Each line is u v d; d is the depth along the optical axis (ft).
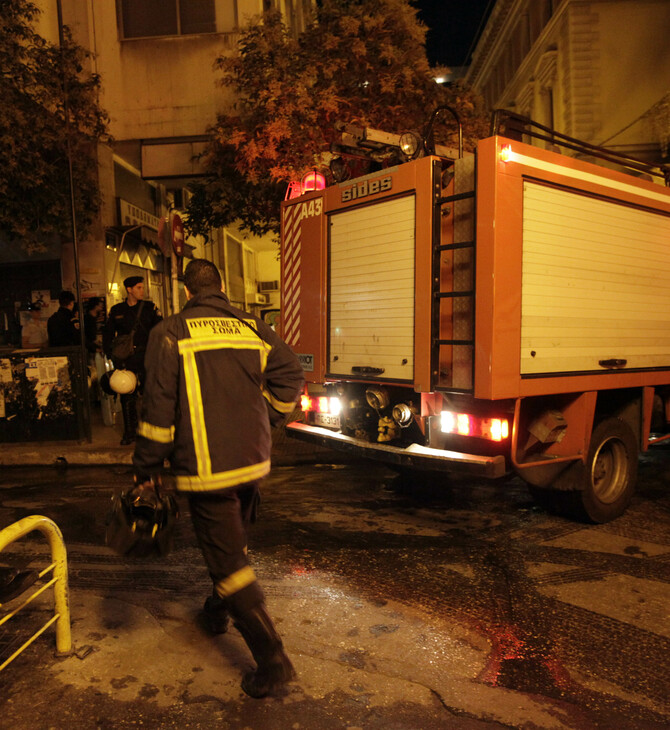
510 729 8.07
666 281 18.57
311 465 23.36
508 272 13.50
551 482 15.24
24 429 26.32
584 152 16.08
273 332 9.41
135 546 8.93
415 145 15.14
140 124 46.16
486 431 13.97
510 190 13.53
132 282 24.97
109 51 46.03
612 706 8.59
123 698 8.67
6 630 10.57
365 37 31.68
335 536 15.43
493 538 15.29
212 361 8.48
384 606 11.56
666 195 18.39
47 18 42.88
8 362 26.12
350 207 16.88
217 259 57.77
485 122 34.22
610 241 16.42
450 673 9.36
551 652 9.98
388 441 16.17
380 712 8.38
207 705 8.52
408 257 15.12
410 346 15.06
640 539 15.28
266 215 33.12
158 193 48.55
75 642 10.15
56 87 31.76
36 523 8.98
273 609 11.42
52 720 8.20
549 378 14.53
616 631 10.68
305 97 28.99
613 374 16.42
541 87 89.04
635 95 76.33
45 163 30.83
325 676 9.23
